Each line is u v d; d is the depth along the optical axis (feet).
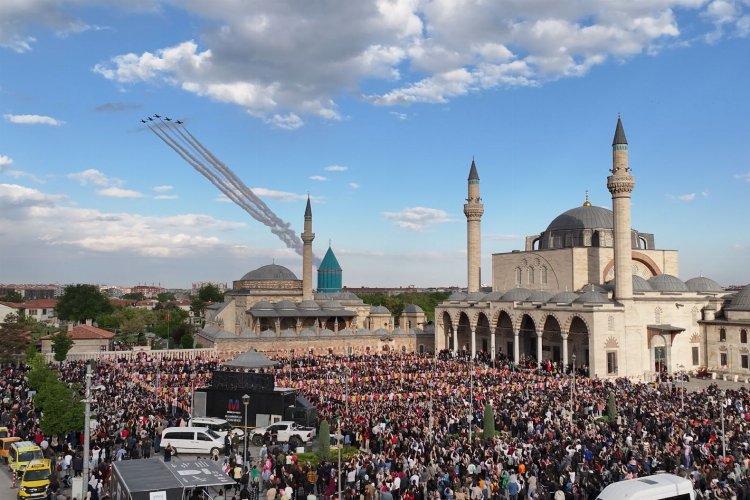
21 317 475.31
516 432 188.75
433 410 211.41
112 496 118.21
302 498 132.16
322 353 444.55
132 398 234.79
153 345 529.04
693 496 114.42
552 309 356.59
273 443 186.70
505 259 461.37
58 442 180.96
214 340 415.64
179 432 175.52
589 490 123.75
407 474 135.64
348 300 533.14
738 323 348.38
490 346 442.09
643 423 190.29
